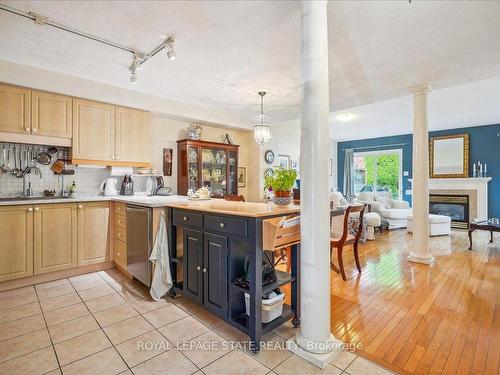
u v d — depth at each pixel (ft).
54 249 9.50
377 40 7.39
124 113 11.74
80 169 11.53
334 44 7.59
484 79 10.74
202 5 5.96
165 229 8.20
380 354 5.54
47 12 6.23
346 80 10.34
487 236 17.92
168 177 14.26
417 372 5.01
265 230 5.77
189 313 7.27
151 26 6.81
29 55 8.46
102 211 10.65
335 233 10.61
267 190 8.98
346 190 27.94
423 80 10.46
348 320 6.90
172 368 5.15
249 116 16.26
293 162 20.61
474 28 6.83
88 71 9.71
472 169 21.07
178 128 14.70
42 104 9.64
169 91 11.78
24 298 8.11
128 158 11.86
